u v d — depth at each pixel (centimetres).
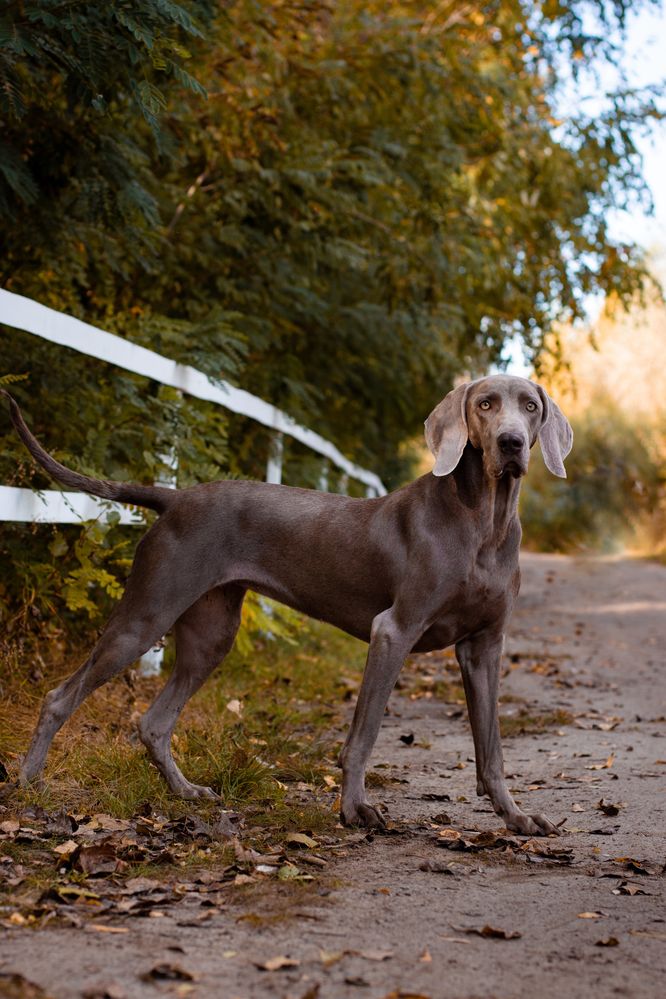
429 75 921
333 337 1050
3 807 377
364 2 986
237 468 854
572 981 262
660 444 2494
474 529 408
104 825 370
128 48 477
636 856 374
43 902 297
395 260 933
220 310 725
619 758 549
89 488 428
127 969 256
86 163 598
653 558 2197
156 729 438
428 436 417
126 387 601
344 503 436
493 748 419
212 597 450
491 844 383
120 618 422
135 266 786
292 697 653
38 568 537
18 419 424
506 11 1168
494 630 423
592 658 963
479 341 1331
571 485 2520
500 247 1179
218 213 857
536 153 1197
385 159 931
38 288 673
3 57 468
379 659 406
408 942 284
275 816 407
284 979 256
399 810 432
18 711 494
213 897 310
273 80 834
